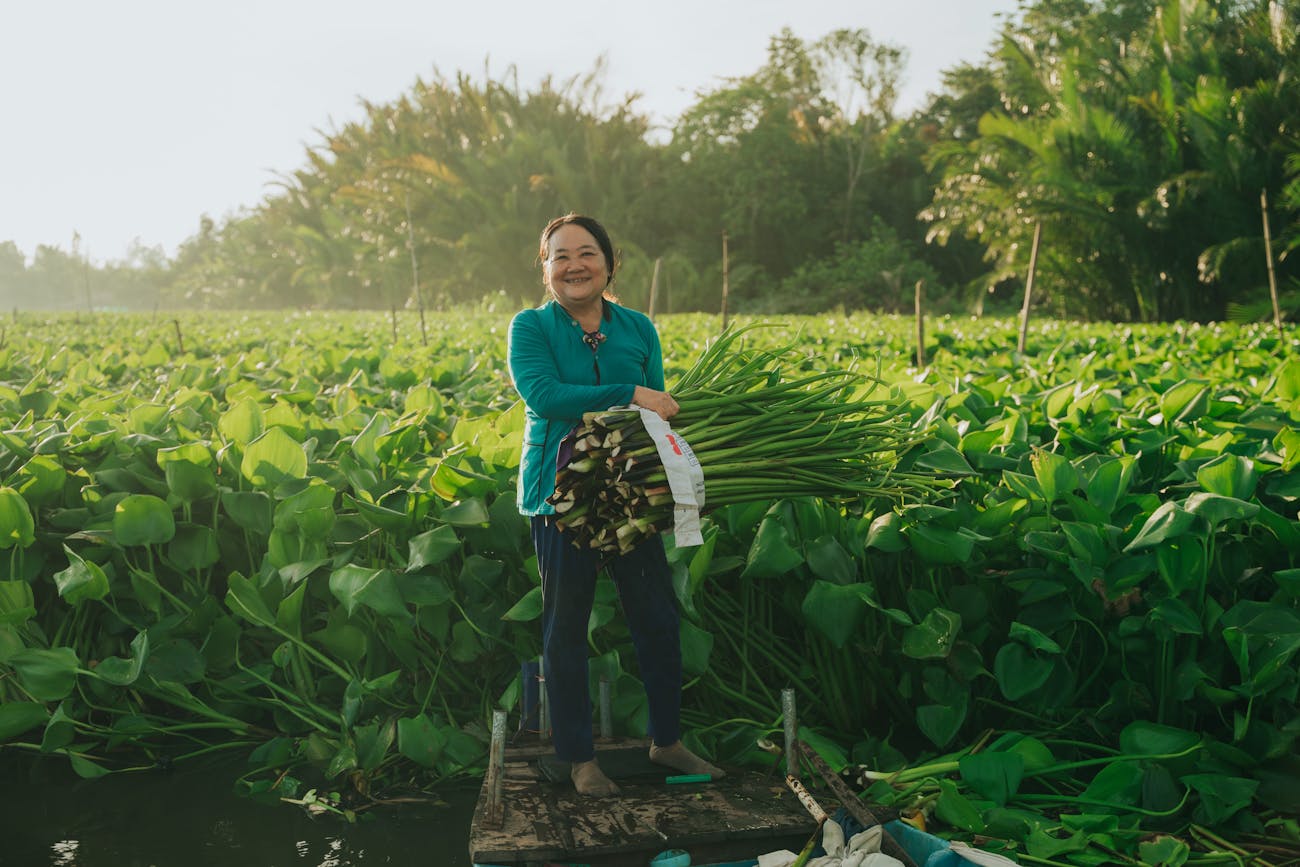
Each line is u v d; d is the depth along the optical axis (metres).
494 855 2.47
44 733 3.66
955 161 31.08
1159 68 26.97
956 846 2.63
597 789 2.82
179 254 108.50
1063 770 3.32
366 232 49.84
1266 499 3.70
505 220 44.56
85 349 11.20
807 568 3.69
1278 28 24.61
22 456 4.20
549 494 2.85
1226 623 3.14
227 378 6.81
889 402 3.48
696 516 2.74
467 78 49.72
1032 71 29.11
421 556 3.45
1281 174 23.73
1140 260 26.47
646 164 46.72
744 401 3.09
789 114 45.59
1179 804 2.99
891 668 3.78
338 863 2.99
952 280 44.53
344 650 3.64
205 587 3.88
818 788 2.99
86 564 3.48
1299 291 21.69
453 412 5.41
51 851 3.04
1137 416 4.60
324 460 4.37
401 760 3.60
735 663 3.93
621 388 2.82
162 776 3.55
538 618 3.64
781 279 44.78
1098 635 3.60
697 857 2.61
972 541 3.40
